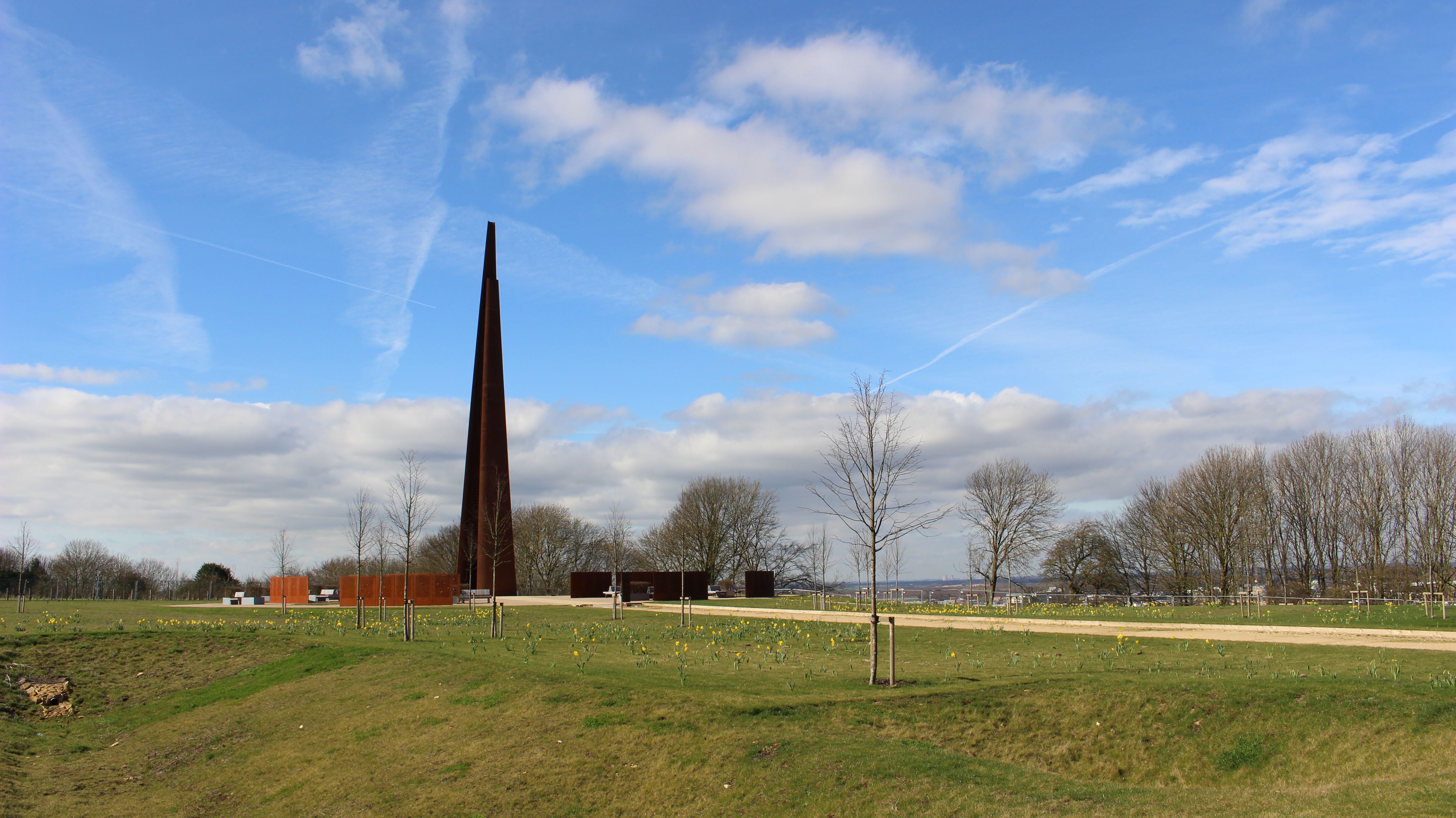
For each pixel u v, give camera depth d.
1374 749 13.14
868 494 19.00
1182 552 67.88
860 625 33.28
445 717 17.75
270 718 19.94
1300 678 16.47
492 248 69.38
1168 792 12.10
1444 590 42.47
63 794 16.66
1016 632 29.02
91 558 90.50
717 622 36.06
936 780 12.59
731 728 14.99
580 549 95.62
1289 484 65.00
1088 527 75.88
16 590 67.12
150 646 28.08
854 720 15.45
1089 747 14.48
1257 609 38.41
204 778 16.97
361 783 15.33
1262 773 13.34
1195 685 15.95
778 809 12.47
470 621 36.97
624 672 20.23
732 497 84.88
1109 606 47.59
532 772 14.68
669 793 13.43
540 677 19.14
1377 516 57.41
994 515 61.47
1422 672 17.66
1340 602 47.91
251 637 28.52
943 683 18.03
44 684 24.36
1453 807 10.19
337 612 44.00
